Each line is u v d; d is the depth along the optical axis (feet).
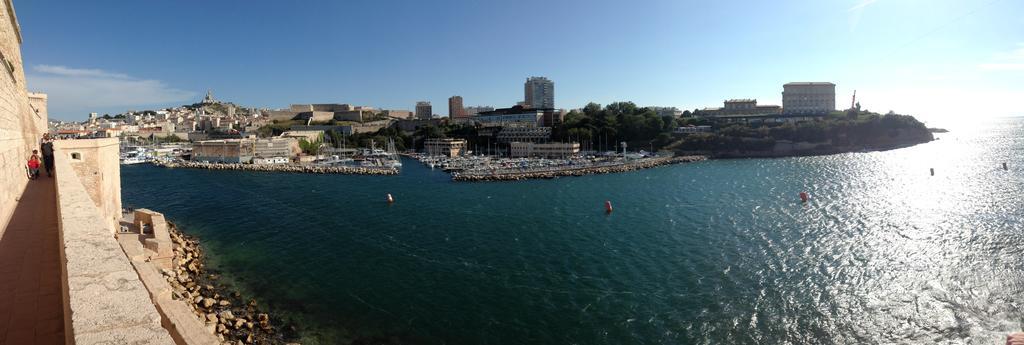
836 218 209.36
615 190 319.47
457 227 207.72
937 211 214.69
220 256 163.22
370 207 260.01
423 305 122.21
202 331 57.88
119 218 161.89
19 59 112.47
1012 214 199.00
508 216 232.12
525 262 155.43
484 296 127.75
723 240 176.45
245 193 313.53
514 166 477.77
